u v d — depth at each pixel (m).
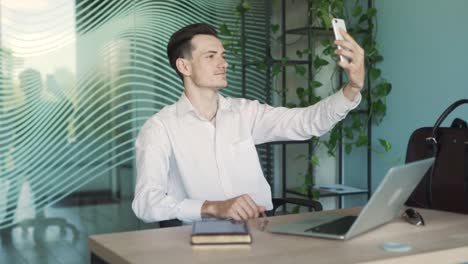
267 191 2.32
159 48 3.73
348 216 1.74
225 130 2.28
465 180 2.13
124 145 3.64
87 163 3.54
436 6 3.49
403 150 3.80
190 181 2.21
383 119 3.97
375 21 3.98
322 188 4.12
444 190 2.18
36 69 3.37
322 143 4.34
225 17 3.96
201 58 2.19
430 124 3.57
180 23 3.80
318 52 4.29
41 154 3.41
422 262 1.36
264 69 3.88
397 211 1.75
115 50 3.59
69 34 3.45
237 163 2.27
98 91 3.55
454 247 1.42
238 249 1.40
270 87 4.14
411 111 3.72
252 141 2.31
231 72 4.00
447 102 3.44
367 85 4.02
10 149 3.33
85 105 3.51
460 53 3.34
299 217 1.82
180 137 2.22
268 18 4.14
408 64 3.73
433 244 1.45
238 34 4.01
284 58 3.87
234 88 4.02
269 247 1.42
